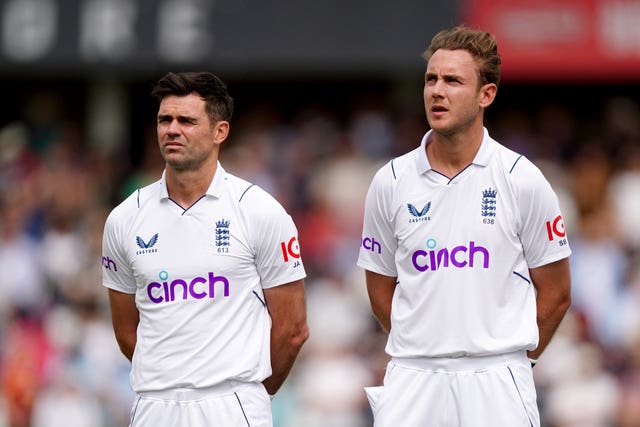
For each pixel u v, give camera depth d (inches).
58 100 2230.6
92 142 2197.3
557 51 1969.7
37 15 2030.0
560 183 1930.4
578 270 1748.3
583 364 1540.4
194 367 828.0
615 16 1968.5
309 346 1617.9
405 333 825.5
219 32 2023.9
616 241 1807.3
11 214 1929.1
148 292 838.5
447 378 815.1
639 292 1704.0
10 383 1641.2
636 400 1536.7
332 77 2202.3
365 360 1599.4
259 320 847.7
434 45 821.2
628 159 2012.8
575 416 1523.1
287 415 1553.9
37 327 1701.5
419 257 820.6
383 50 1998.0
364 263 863.1
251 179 1943.9
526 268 829.2
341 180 1964.8
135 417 845.2
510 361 818.2
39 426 1606.8
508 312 816.9
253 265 845.2
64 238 1891.0
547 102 2181.3
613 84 2164.1
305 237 1877.5
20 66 2026.3
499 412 810.2
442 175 823.7
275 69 2153.1
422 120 2114.9
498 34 1973.4
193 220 839.1
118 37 2020.2
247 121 2181.3
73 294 1723.7
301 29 2016.5
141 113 2222.0
